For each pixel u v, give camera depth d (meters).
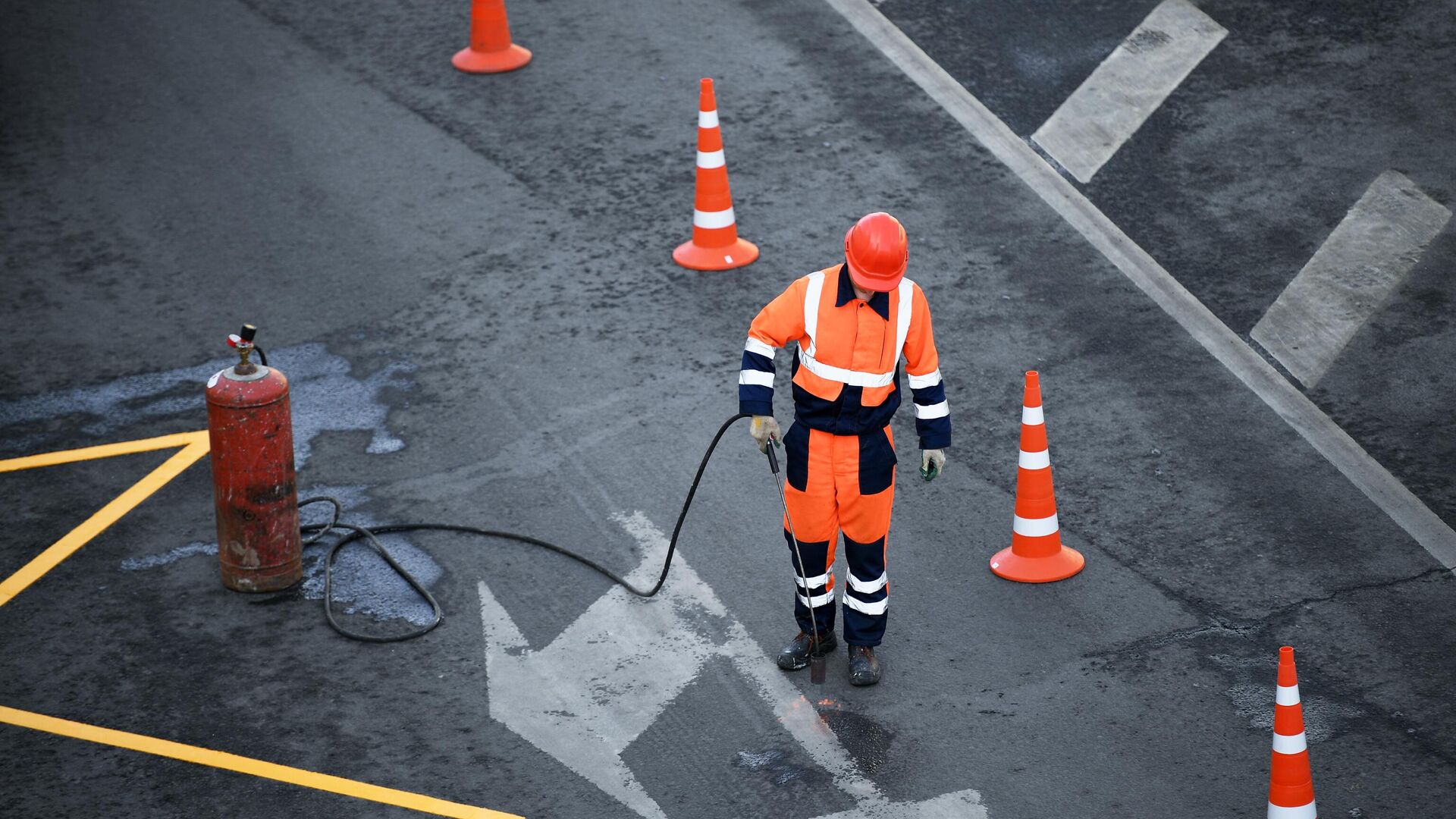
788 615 14.38
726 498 16.12
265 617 14.52
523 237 21.19
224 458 14.24
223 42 26.78
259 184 22.64
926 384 12.84
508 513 15.97
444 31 27.00
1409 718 12.95
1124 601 14.52
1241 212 21.28
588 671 13.71
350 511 16.06
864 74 24.81
